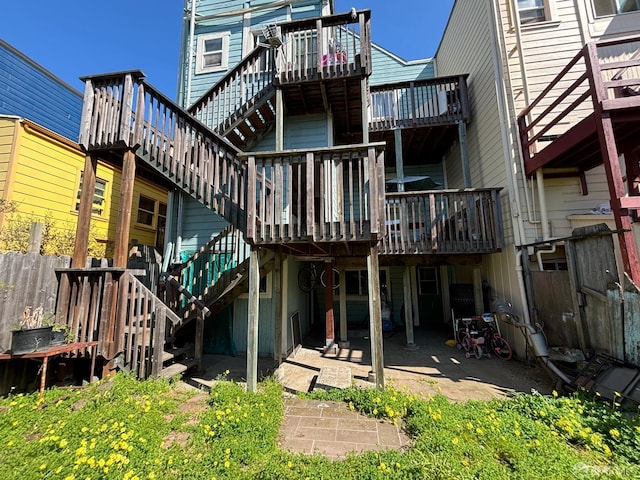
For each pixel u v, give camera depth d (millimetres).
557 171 5312
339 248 4676
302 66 6523
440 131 7809
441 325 8812
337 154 3877
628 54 5633
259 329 5988
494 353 5625
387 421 3016
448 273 9211
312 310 8891
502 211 5836
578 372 3758
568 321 4277
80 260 4297
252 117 6594
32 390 3758
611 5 5820
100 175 8086
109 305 4078
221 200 4723
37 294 3857
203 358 5609
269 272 5973
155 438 2553
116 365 4105
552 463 2160
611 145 3635
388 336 7441
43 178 6629
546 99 5695
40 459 2203
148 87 4676
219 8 8531
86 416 2871
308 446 2570
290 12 8008
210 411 3082
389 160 9594
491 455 2293
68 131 10391
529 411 3000
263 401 3348
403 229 6109
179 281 5805
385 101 7688
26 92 9047
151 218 9992
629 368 3113
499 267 5973
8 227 5668
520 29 5898
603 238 3514
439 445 2426
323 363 5258
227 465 2182
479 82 6840
